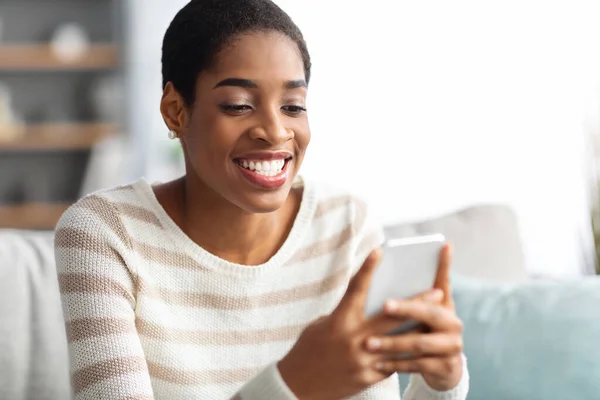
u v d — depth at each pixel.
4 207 6.64
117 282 1.32
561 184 4.93
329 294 1.49
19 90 6.86
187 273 1.40
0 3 6.77
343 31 5.25
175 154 5.93
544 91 4.94
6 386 1.70
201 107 1.29
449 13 5.11
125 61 6.58
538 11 4.93
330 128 5.29
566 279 2.04
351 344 0.94
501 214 2.11
